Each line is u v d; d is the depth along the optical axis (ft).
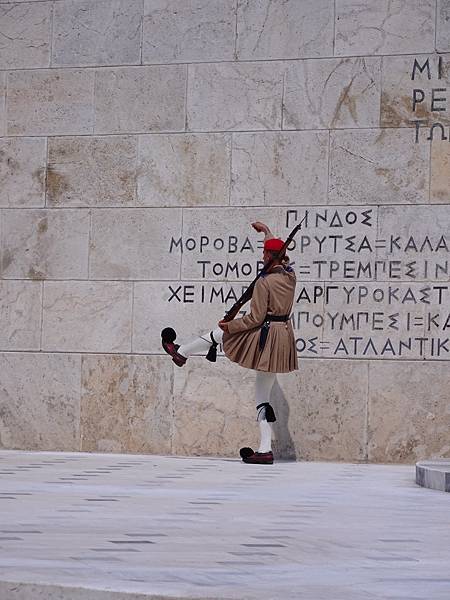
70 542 20.20
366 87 42.98
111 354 44.52
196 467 38.29
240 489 30.99
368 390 42.09
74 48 45.83
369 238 42.57
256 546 20.59
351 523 24.34
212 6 44.57
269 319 40.04
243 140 43.93
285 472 37.14
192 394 43.65
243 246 43.68
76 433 44.70
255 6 44.16
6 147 46.16
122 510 25.36
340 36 43.32
